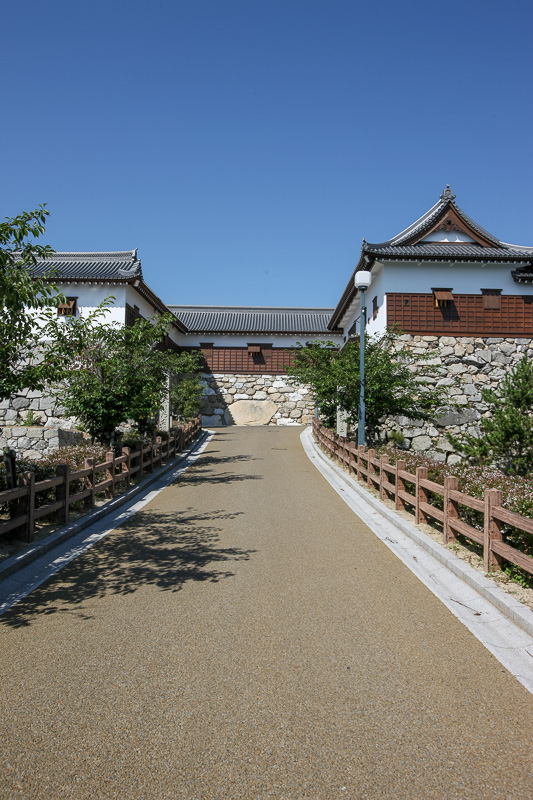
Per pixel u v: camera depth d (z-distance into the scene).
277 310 35.88
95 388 12.13
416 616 4.68
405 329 19.17
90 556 6.55
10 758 2.81
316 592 5.29
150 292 23.27
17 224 6.08
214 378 32.16
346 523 8.35
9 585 5.43
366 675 3.65
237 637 4.26
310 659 3.89
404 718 3.15
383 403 15.61
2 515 7.59
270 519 8.64
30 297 6.50
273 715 3.18
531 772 2.70
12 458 7.39
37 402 19.16
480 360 19.23
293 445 21.39
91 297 21.80
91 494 8.77
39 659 3.91
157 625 4.50
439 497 8.08
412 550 6.79
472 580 5.23
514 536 5.94
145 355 13.56
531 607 4.52
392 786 2.60
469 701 3.34
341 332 31.22
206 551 6.77
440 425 18.98
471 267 19.44
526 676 3.65
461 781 2.63
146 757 2.81
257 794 2.55
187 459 17.52
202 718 3.15
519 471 13.16
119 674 3.68
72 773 2.70
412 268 19.34
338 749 2.87
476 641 4.19
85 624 4.52
